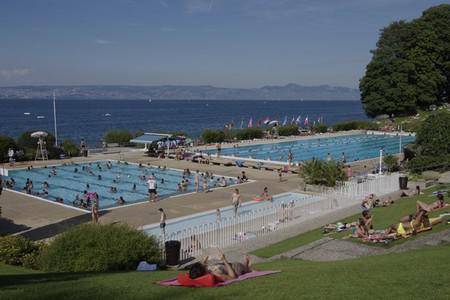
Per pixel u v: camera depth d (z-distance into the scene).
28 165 41.38
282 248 16.81
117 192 32.66
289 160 42.16
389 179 28.69
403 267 10.46
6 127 116.12
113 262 13.48
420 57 76.44
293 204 23.22
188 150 49.97
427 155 33.47
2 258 14.61
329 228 18.88
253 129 63.50
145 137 50.41
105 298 8.66
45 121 140.12
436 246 13.85
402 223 16.75
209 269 9.56
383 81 78.12
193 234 18.22
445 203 20.81
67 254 13.51
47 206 26.45
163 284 9.49
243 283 9.24
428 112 76.69
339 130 74.44
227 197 29.20
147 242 14.60
